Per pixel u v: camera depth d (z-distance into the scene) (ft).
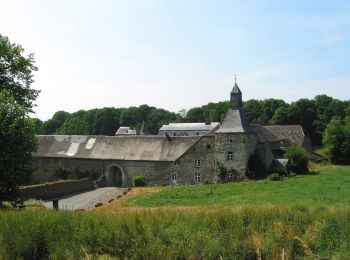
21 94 105.29
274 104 402.72
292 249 44.88
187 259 42.73
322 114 363.15
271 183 146.51
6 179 66.28
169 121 503.61
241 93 176.86
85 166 191.42
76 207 118.83
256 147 176.65
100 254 44.42
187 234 46.11
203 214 55.01
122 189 168.04
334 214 54.95
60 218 49.62
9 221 47.52
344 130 226.99
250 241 45.83
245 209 57.72
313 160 232.94
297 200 100.89
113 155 186.70
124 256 43.93
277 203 94.38
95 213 55.98
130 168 182.09
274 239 46.21
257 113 406.41
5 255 41.42
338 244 46.26
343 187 126.00
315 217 54.03
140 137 191.83
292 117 358.02
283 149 204.74
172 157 175.94
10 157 65.98
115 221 49.93
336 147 223.92
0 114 67.67
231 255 43.37
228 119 174.29
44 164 199.82
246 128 171.01
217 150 170.81
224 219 52.90
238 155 167.84
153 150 182.19
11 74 105.19
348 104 367.45
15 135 67.56
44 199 139.03
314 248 46.93
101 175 187.01
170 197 125.80
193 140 180.75
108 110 451.53
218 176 169.78
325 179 150.30
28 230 44.68
